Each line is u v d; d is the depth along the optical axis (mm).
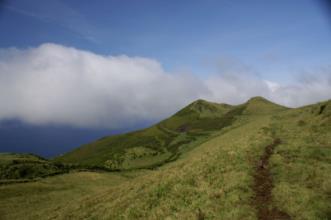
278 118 67188
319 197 18328
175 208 20484
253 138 40281
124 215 22000
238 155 30078
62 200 57531
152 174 38625
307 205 17391
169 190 24547
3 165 114500
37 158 145875
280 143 35625
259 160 28188
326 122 43812
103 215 24891
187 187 23688
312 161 26062
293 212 16906
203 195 21156
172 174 30109
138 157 164625
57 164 127625
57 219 31469
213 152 36094
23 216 43688
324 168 23812
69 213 32438
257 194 20312
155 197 23766
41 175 105938
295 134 40969
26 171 111000
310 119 50438
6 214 46531
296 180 21906
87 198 41000
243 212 17500
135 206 23125
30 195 60125
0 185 67500
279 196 19125
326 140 34125
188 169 30047
